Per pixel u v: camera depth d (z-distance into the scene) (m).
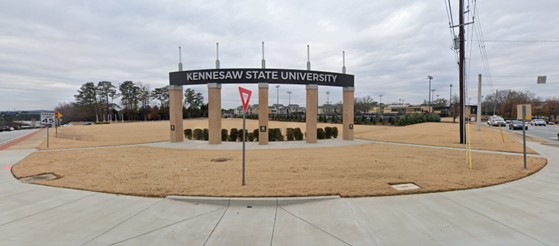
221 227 4.39
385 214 4.84
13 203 5.55
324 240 3.95
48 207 5.30
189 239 3.99
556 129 34.47
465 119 16.55
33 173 8.36
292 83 17.02
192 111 94.50
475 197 5.76
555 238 3.95
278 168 8.63
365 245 3.79
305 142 17.84
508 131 30.11
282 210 5.12
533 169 8.62
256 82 16.64
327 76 18.03
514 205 5.30
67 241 3.93
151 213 4.97
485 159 10.55
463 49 16.42
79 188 6.50
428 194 5.93
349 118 19.08
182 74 17.58
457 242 3.84
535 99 81.19
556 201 5.56
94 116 87.88
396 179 7.12
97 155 12.22
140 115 91.00
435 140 18.48
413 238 3.96
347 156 11.25
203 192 5.95
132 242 3.90
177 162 10.09
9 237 4.05
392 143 17.06
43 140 22.41
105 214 4.92
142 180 7.20
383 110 101.56
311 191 5.97
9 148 15.97
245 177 7.39
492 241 3.86
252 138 19.31
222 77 16.78
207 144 16.81
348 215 4.81
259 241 3.93
